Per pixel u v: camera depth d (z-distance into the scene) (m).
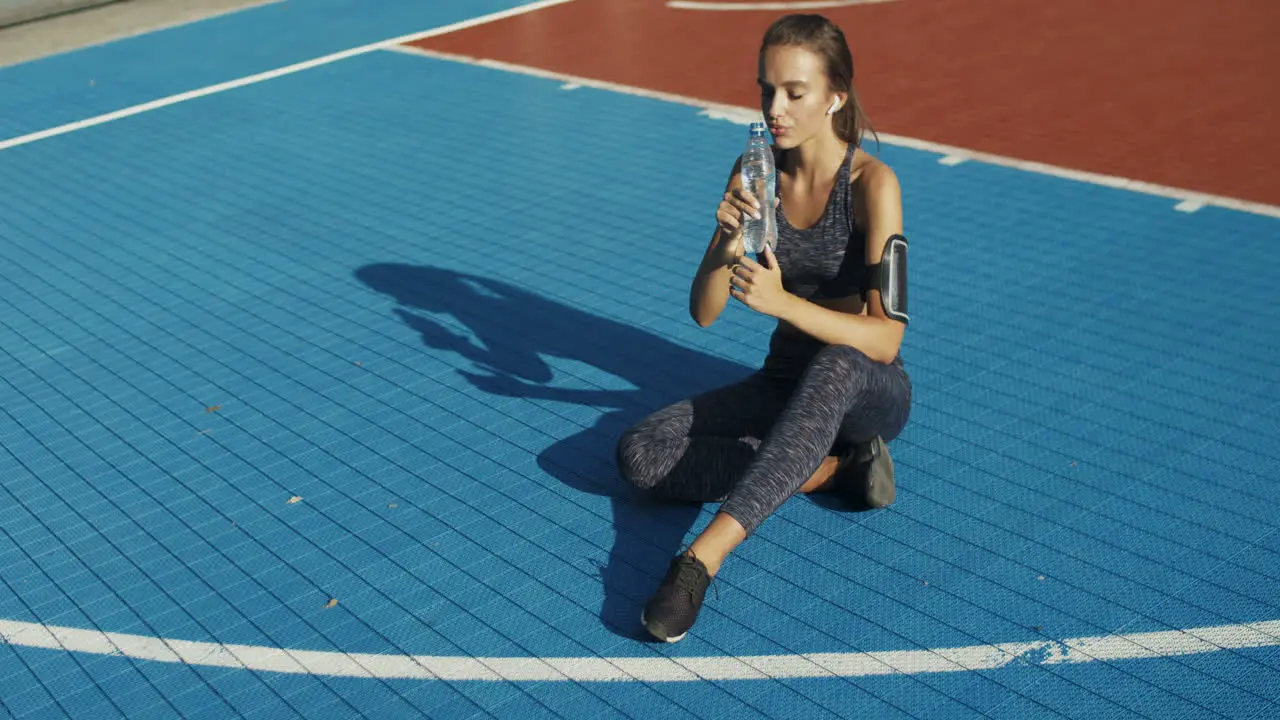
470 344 5.46
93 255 6.74
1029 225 6.36
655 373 5.11
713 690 3.37
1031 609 3.60
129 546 4.18
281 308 5.95
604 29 10.95
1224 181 6.79
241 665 3.58
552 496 4.29
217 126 8.89
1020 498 4.11
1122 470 4.23
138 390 5.25
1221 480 4.15
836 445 4.01
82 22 12.33
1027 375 4.88
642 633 3.60
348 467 4.56
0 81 10.46
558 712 3.32
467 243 6.57
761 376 4.04
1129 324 5.26
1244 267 5.76
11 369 5.52
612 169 7.55
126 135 8.82
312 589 3.89
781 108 3.51
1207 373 4.84
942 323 5.36
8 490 4.57
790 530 4.01
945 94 8.61
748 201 3.52
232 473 4.57
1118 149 7.35
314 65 10.33
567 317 5.66
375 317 5.79
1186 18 10.20
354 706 3.39
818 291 3.82
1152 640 3.45
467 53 10.41
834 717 3.25
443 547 4.05
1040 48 9.60
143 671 3.59
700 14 11.29
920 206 6.68
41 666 3.64
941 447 4.42
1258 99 8.09
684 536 4.02
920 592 3.69
